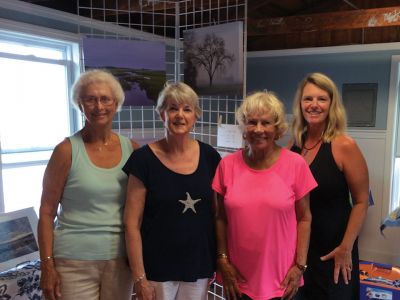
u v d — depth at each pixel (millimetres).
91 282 1577
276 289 1463
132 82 2564
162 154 1527
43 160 2877
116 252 1575
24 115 2725
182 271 1511
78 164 1527
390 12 3119
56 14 2707
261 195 1402
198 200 1512
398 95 3709
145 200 1503
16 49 2619
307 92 1679
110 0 3092
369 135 3777
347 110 3859
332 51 3863
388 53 3629
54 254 1551
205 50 2562
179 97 1496
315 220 1668
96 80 1561
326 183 1623
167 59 3586
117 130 3234
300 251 1500
